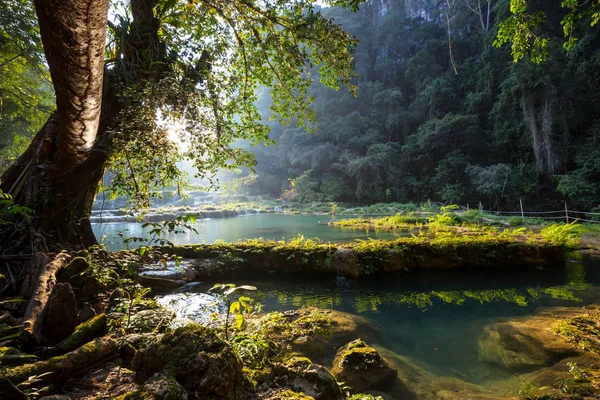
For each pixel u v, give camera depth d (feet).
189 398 5.41
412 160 97.71
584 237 31.35
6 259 12.25
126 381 6.38
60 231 15.30
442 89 95.35
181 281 17.71
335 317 12.80
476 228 35.09
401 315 14.14
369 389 8.07
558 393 7.48
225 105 18.34
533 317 13.14
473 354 10.37
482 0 99.91
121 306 10.06
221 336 8.43
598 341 10.25
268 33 18.24
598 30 55.01
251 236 38.14
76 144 11.15
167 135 14.48
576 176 53.47
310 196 102.73
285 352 9.02
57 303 8.13
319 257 20.67
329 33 16.46
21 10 27.35
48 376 5.83
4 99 38.88
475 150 86.63
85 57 5.47
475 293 17.10
